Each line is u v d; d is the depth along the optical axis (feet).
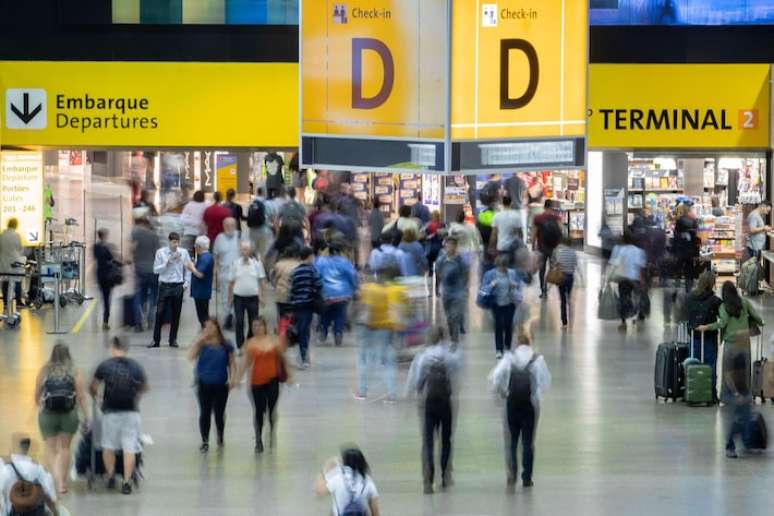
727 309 78.59
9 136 122.52
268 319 106.52
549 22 94.63
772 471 65.82
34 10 125.39
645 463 67.21
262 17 126.21
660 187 142.82
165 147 124.16
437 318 108.47
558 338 105.60
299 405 80.33
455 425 69.51
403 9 94.27
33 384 84.69
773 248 132.36
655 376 82.74
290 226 105.29
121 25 125.59
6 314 108.17
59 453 61.05
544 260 126.72
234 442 71.10
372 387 85.56
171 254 98.53
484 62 94.27
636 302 111.14
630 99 125.90
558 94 95.14
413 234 104.06
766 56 127.85
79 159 149.07
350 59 94.63
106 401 61.11
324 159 95.30
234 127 124.47
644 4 126.31
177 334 104.47
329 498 59.82
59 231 135.54
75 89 123.13
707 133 126.52
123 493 60.75
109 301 107.76
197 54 126.41
